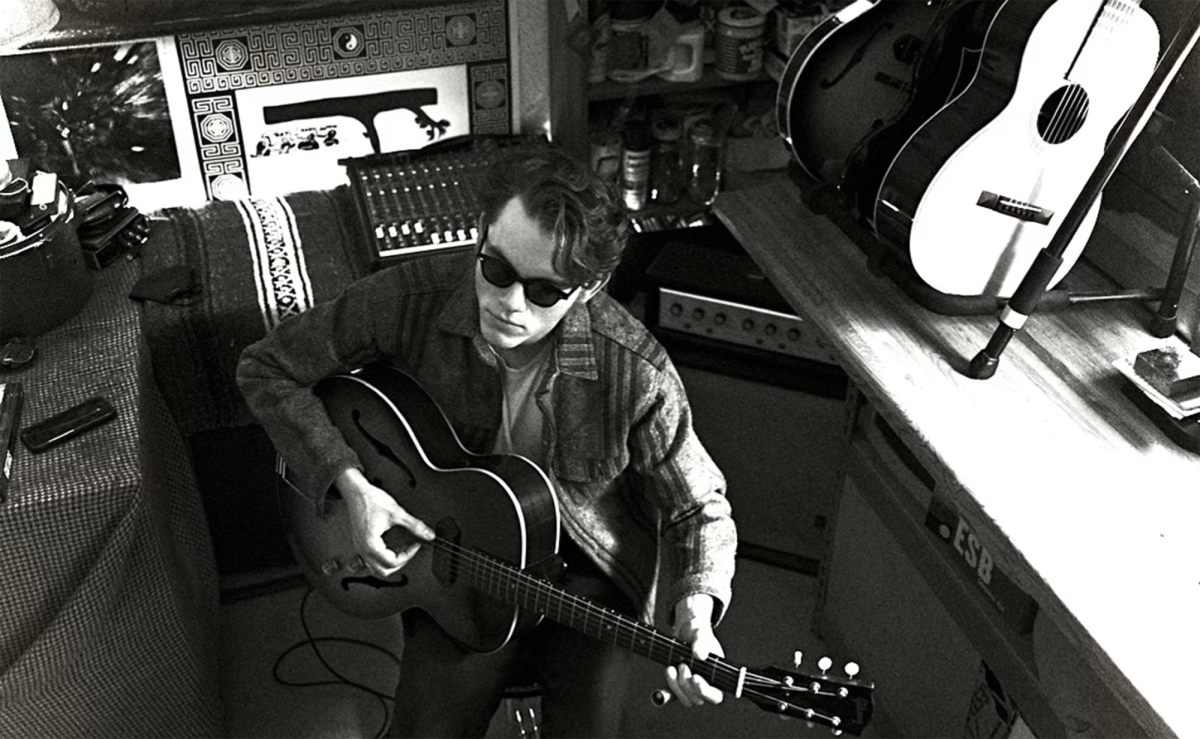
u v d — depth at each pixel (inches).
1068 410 74.9
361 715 94.8
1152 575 64.2
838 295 83.7
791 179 91.4
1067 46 72.1
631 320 70.6
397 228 99.0
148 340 91.0
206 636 90.0
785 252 88.0
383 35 105.4
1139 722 58.4
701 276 97.7
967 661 80.7
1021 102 73.2
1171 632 61.0
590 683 72.3
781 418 99.6
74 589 76.3
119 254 95.7
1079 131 75.2
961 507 69.7
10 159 92.9
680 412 71.0
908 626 87.4
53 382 81.6
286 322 74.7
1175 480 70.4
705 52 108.3
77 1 95.5
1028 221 78.2
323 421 73.3
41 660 75.7
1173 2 78.8
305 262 98.4
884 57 82.2
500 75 110.9
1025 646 74.3
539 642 74.5
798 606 105.3
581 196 60.4
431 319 71.7
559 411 70.4
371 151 111.2
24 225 83.0
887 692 92.7
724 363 98.9
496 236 61.7
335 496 74.1
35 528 73.5
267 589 104.7
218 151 106.7
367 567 75.2
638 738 93.7
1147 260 82.3
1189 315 79.7
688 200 113.1
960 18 75.1
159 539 78.0
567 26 100.1
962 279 80.0
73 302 87.4
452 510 70.5
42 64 98.0
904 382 76.4
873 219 80.7
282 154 108.7
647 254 114.6
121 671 80.4
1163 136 80.7
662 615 101.3
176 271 94.1
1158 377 73.6
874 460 88.4
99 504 74.2
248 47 102.4
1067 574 63.9
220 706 91.4
